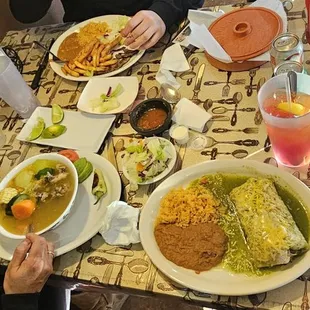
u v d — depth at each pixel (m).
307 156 1.06
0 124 1.46
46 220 1.11
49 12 2.31
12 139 1.40
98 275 1.02
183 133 1.20
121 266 1.02
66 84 1.49
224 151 1.16
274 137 1.03
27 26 2.37
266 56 1.30
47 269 1.02
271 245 0.89
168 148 1.18
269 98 1.06
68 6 1.88
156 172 1.14
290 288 0.89
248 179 1.04
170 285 0.96
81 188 1.18
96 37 1.57
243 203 0.98
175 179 1.09
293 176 1.01
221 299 0.91
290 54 1.16
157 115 1.27
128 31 1.49
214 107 1.26
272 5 1.42
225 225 1.00
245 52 1.33
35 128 1.38
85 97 1.40
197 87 1.33
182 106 1.26
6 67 1.36
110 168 1.19
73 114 1.38
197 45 1.40
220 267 0.94
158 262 0.96
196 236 0.98
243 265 0.93
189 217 1.01
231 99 1.27
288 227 0.91
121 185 1.15
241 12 1.44
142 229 1.02
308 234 0.94
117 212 1.04
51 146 1.33
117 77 1.40
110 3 1.78
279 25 1.34
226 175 1.07
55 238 1.10
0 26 2.43
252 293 0.88
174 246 0.98
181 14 1.54
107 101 1.36
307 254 0.89
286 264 0.90
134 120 1.27
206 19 1.47
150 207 1.05
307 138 1.01
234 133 1.18
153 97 1.35
